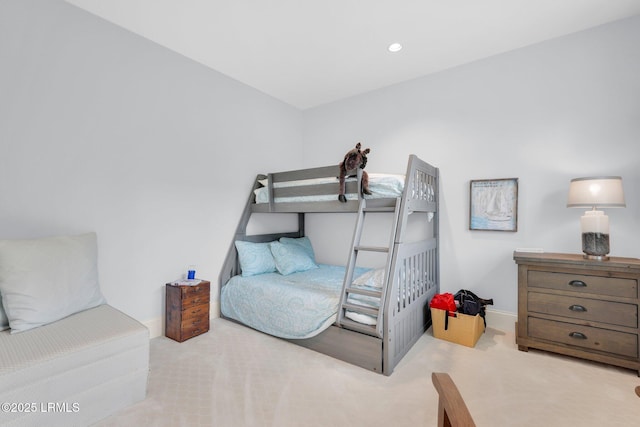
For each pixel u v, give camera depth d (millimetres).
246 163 3457
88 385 1501
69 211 2143
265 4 2141
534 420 1587
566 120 2537
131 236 2479
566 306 2211
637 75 2289
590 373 2047
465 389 1866
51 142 2059
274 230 3852
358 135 3727
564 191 2543
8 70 1884
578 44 2490
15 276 1649
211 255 3088
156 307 2641
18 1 1917
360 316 2146
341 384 1909
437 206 3096
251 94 3516
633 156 2301
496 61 2836
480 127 2914
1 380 1245
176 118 2781
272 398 1757
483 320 2688
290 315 2484
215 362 2180
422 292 2715
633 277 1994
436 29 2441
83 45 2199
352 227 3764
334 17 2289
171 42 2627
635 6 2172
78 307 1867
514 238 2746
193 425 1527
